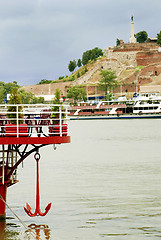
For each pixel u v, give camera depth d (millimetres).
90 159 61625
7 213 29609
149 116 198625
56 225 26797
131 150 75188
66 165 54625
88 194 35406
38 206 27797
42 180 42688
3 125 24562
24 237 24562
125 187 38344
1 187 26766
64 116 26406
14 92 24969
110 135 117062
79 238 24109
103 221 27516
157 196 34188
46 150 76375
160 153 68375
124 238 24188
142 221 27281
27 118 25062
